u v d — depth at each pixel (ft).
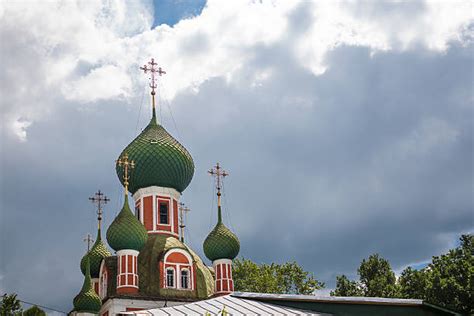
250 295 125.49
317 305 123.44
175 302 182.60
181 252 192.44
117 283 183.21
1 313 167.22
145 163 209.87
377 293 246.47
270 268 262.88
